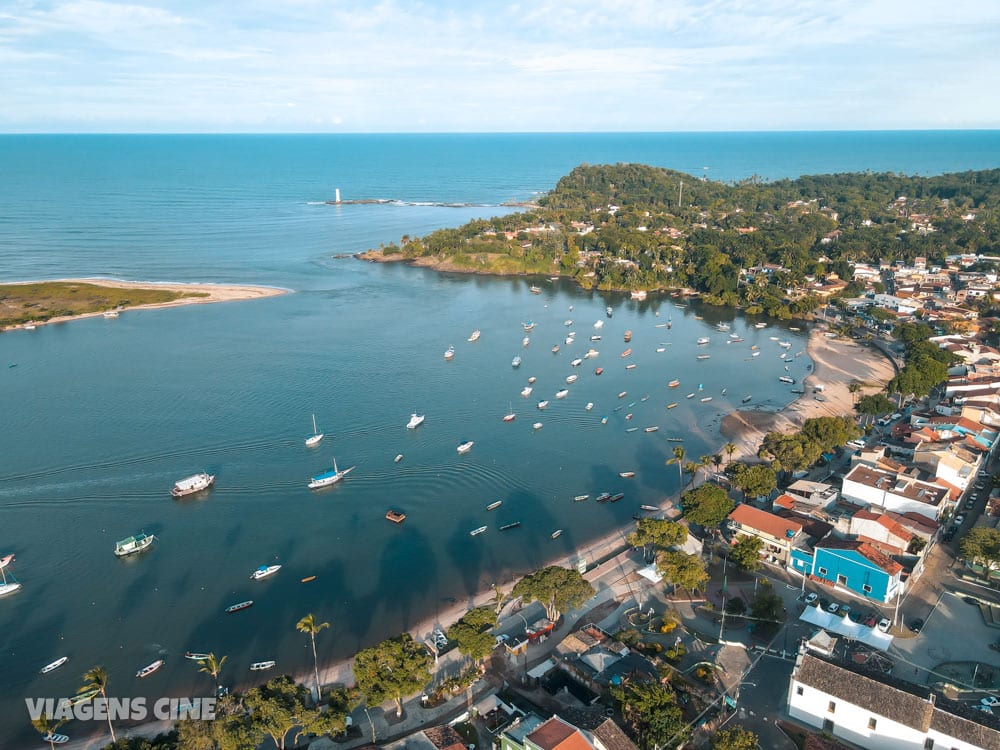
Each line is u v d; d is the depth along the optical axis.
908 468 157.62
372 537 151.75
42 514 159.75
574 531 153.88
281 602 130.62
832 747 87.75
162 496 167.50
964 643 110.31
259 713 89.38
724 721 95.06
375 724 99.69
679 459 176.25
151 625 124.62
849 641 110.81
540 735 83.94
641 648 110.19
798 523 137.50
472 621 109.50
